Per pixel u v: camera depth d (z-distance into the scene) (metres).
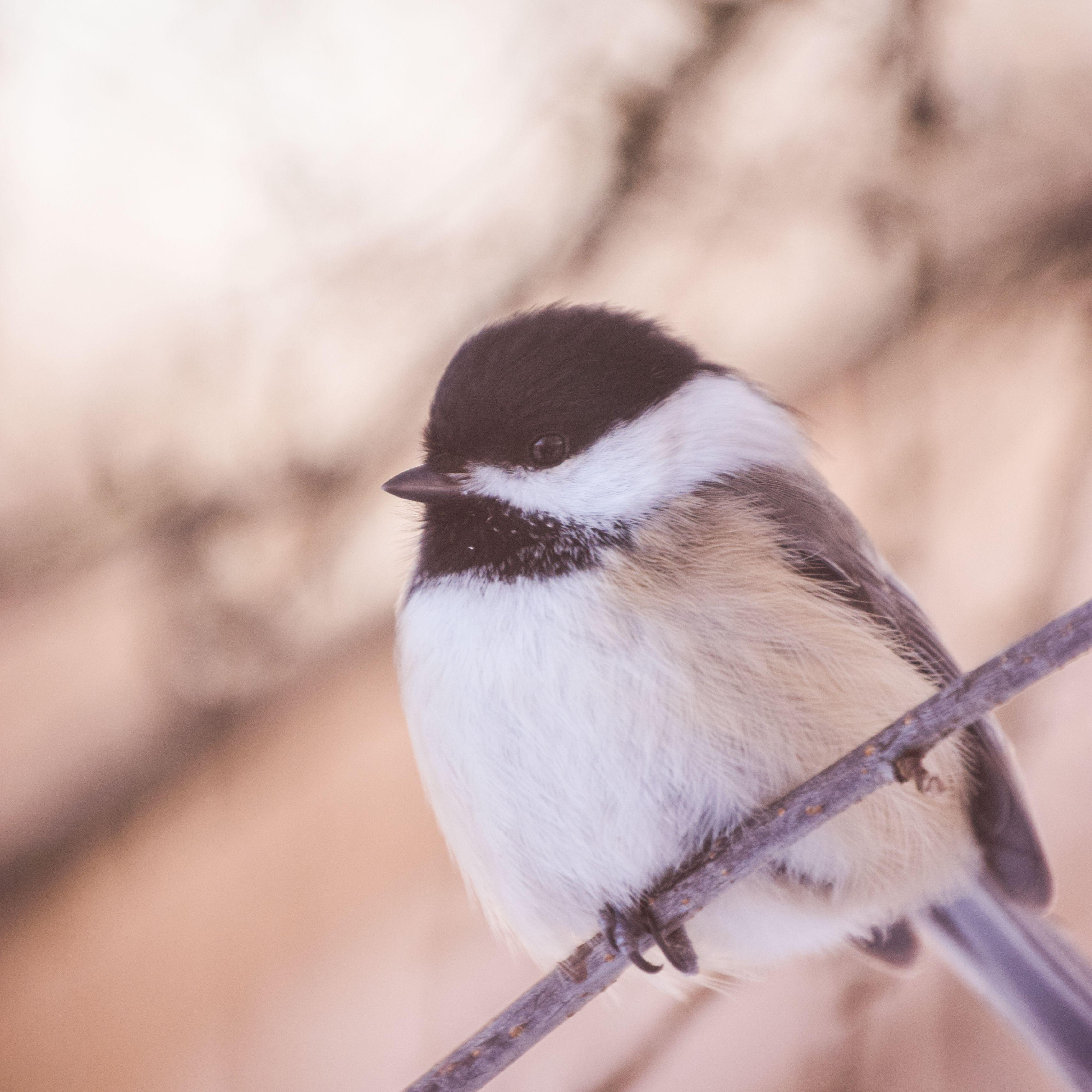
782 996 1.87
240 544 1.92
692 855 1.81
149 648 1.92
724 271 1.92
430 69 1.92
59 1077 1.93
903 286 1.91
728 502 1.82
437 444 1.82
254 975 1.93
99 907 1.93
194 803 1.93
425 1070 1.89
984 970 1.83
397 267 1.92
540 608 1.81
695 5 1.91
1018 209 1.91
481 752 1.81
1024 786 1.82
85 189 1.94
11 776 1.93
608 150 1.91
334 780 1.93
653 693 1.81
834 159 1.91
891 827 1.82
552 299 1.92
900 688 1.82
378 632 1.92
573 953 1.81
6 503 1.93
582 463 1.82
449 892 1.93
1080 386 1.90
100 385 1.93
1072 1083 1.83
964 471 1.90
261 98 1.93
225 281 1.93
